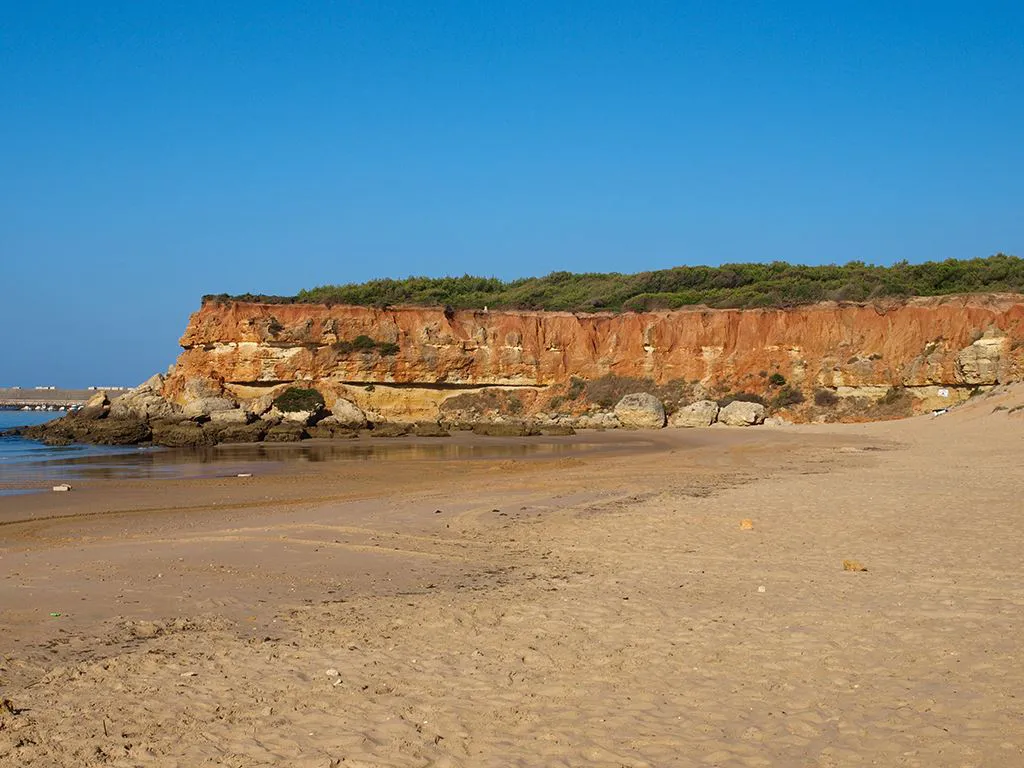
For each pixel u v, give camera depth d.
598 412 72.56
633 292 99.06
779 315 73.44
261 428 59.09
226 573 14.94
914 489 23.91
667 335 75.81
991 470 28.92
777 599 12.23
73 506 26.30
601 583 13.73
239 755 7.15
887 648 9.68
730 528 18.56
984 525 17.67
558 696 8.55
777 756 6.98
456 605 12.39
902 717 7.65
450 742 7.43
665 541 17.39
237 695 8.60
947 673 8.76
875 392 67.38
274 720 7.94
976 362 61.62
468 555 16.56
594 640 10.48
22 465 41.34
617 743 7.35
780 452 41.56
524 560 15.98
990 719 7.50
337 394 74.25
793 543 16.58
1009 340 61.69
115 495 29.17
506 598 12.83
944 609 11.16
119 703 8.38
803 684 8.67
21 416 124.12
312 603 12.67
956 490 23.38
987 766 6.60
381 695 8.62
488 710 8.17
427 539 18.44
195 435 53.91
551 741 7.42
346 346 74.75
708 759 6.97
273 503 26.64
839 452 40.16
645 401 67.06
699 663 9.46
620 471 34.31
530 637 10.66
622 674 9.19
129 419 61.75
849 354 69.44
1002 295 67.31
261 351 73.31
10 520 23.36
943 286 84.69
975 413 50.72
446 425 68.19
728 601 12.22
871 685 8.54
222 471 38.12
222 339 73.44
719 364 73.62
